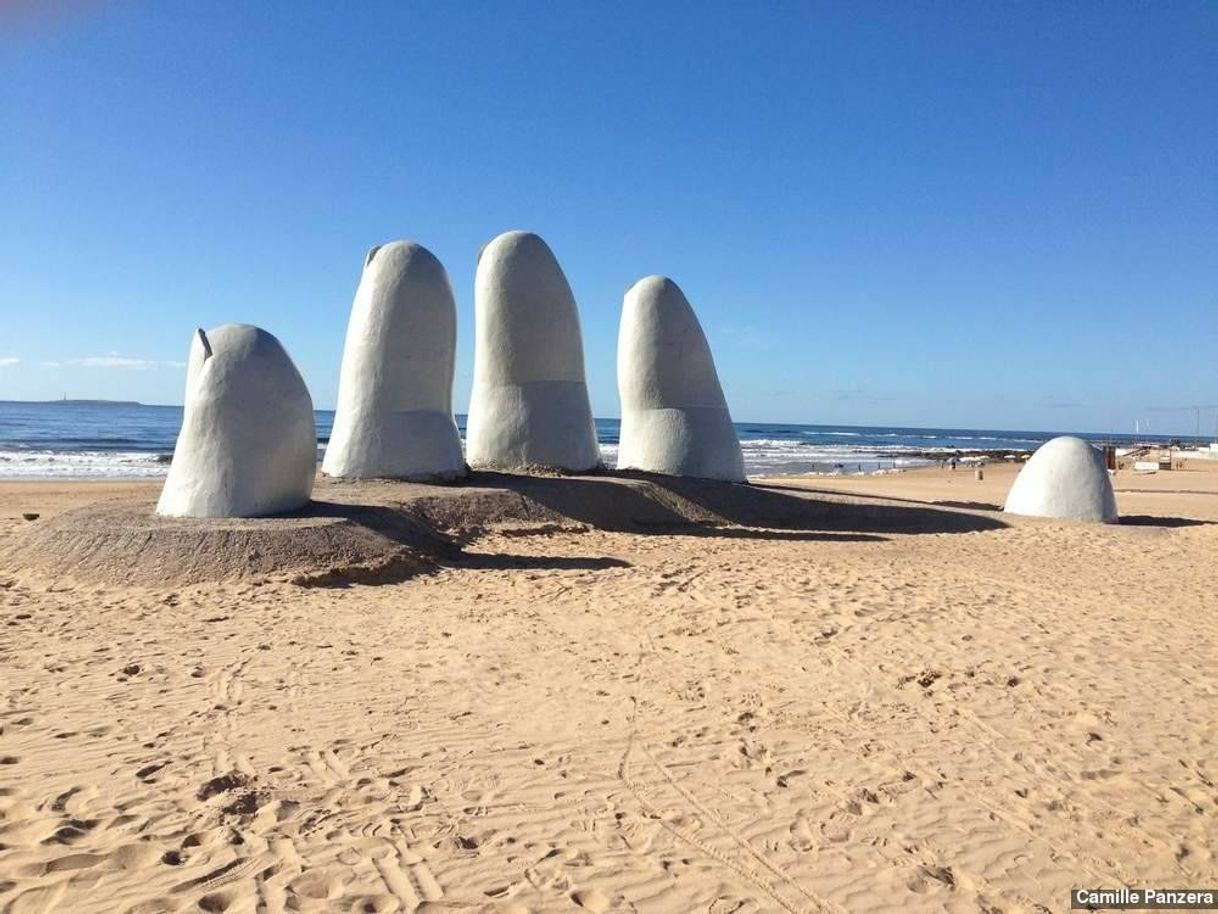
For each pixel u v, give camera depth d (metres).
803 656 4.84
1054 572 7.98
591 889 2.51
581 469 12.30
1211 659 4.87
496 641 5.15
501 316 12.28
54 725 3.68
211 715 3.83
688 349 13.42
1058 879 2.64
